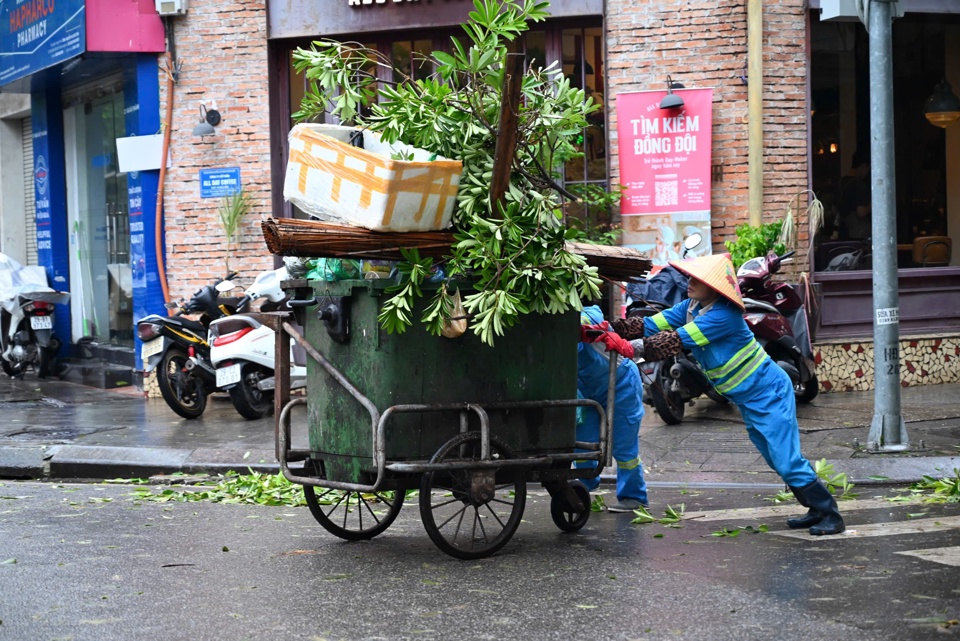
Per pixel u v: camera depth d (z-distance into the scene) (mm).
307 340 5938
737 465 8305
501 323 5469
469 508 7227
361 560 5754
